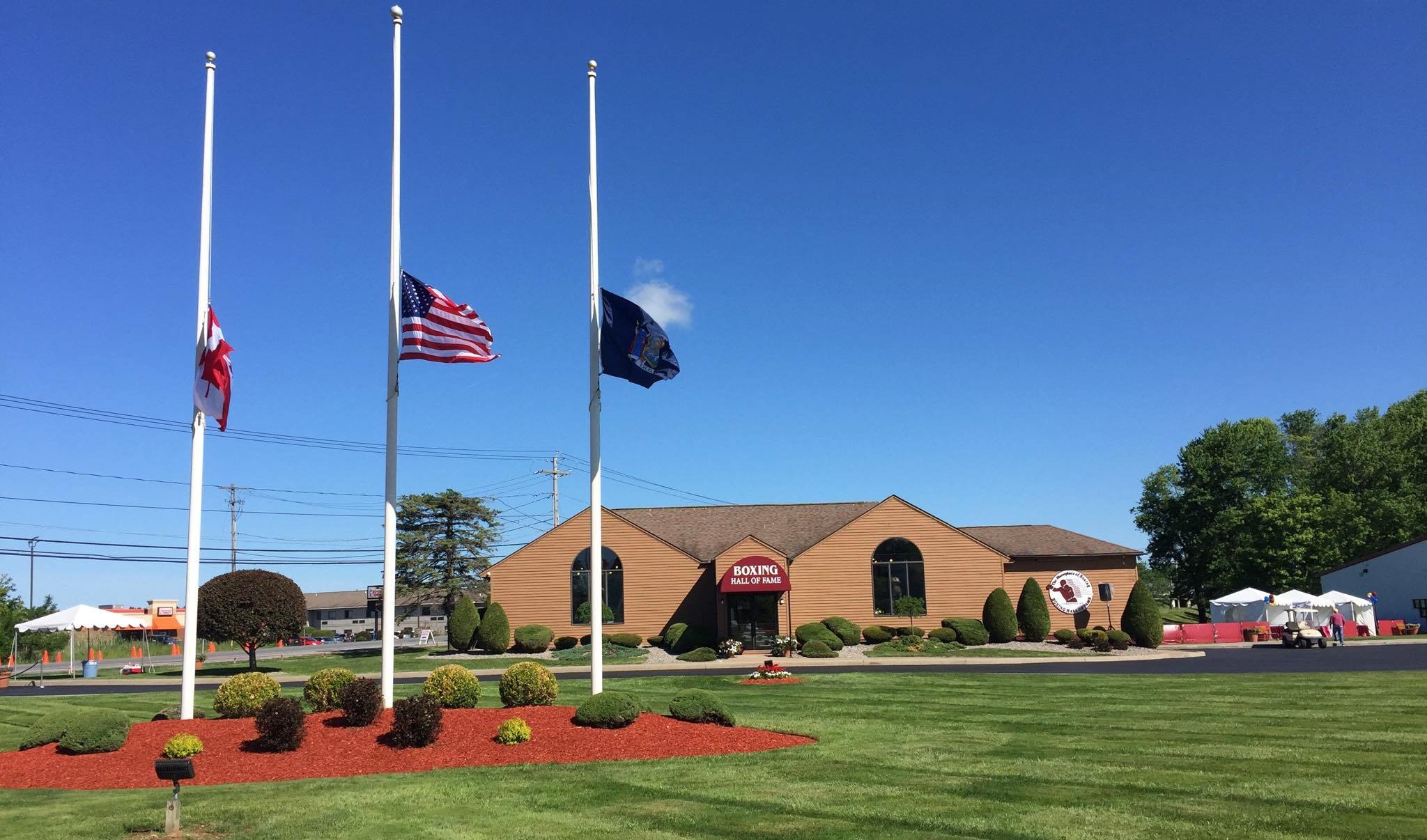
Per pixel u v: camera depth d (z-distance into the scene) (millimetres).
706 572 49188
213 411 18141
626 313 18734
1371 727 17312
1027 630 47188
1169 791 11992
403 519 57562
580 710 16688
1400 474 76000
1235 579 72438
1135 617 45469
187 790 12781
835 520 54438
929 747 15758
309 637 101562
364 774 13930
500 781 13031
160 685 35781
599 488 18438
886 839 9930
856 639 45969
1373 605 61406
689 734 16391
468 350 18031
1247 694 23062
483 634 47531
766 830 10352
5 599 65750
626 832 10359
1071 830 10156
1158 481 80812
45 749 15656
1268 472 74750
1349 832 9930
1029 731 17594
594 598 18125
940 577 48281
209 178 18094
